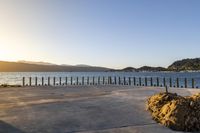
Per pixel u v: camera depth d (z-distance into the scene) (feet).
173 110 35.53
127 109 45.47
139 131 33.53
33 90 89.45
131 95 65.36
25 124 36.40
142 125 36.17
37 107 48.06
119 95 65.82
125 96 63.05
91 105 49.57
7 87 111.14
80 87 105.19
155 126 35.58
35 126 35.50
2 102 55.77
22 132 32.89
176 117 34.50
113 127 35.32
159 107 41.16
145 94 67.77
